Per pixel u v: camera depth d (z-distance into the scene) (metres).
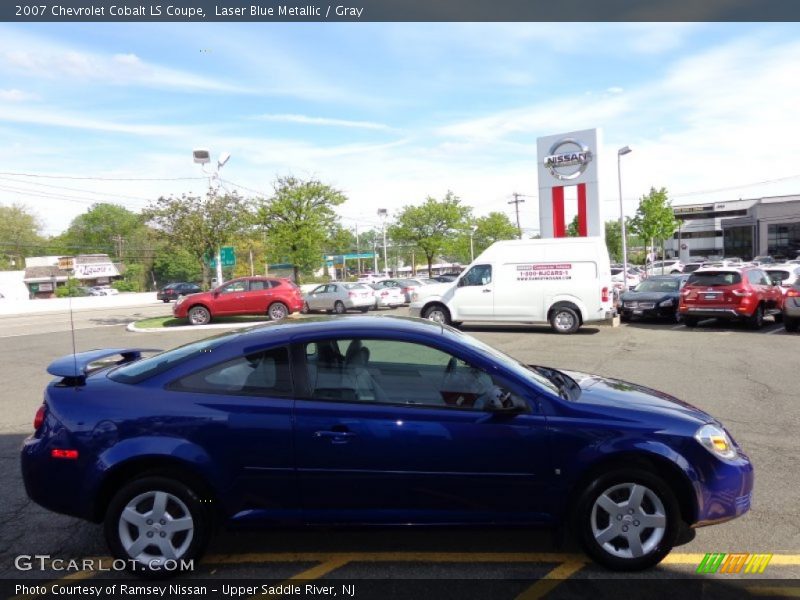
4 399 8.70
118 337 17.33
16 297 55.31
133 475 3.57
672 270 43.25
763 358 10.78
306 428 3.47
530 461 3.46
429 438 3.46
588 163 19.80
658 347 12.49
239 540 3.97
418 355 3.70
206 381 3.63
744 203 77.56
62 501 3.48
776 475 4.95
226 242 22.48
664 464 3.48
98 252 80.31
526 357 11.41
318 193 27.97
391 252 89.25
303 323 4.02
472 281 15.73
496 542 3.89
